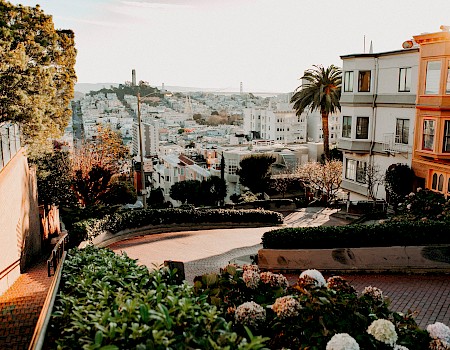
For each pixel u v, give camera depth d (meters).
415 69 25.53
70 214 22.61
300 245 12.48
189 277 12.48
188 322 4.19
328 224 26.09
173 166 86.88
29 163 23.83
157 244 18.20
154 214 21.59
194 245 17.84
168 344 3.66
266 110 171.25
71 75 28.23
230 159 60.59
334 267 12.11
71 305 5.12
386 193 27.91
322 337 4.98
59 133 24.73
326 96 36.94
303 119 157.00
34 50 22.08
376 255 11.87
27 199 18.41
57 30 27.77
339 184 36.78
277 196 47.03
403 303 9.48
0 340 7.47
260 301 5.91
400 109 26.77
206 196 52.78
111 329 3.73
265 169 46.75
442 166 22.86
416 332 5.41
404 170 25.38
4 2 23.02
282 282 6.32
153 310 4.05
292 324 5.19
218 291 5.98
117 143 34.72
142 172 25.48
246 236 20.25
